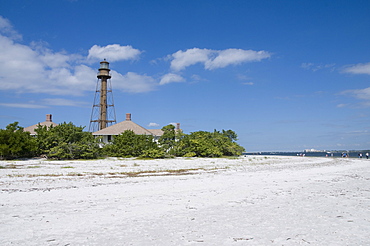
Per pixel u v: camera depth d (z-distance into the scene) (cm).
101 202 1266
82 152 4419
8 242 741
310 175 2458
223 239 759
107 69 7062
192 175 2431
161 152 4891
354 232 815
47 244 726
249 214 1031
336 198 1334
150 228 866
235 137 7081
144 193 1501
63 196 1408
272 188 1672
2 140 3931
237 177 2278
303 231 824
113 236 789
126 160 4347
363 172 2777
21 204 1221
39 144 4400
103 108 7006
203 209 1123
